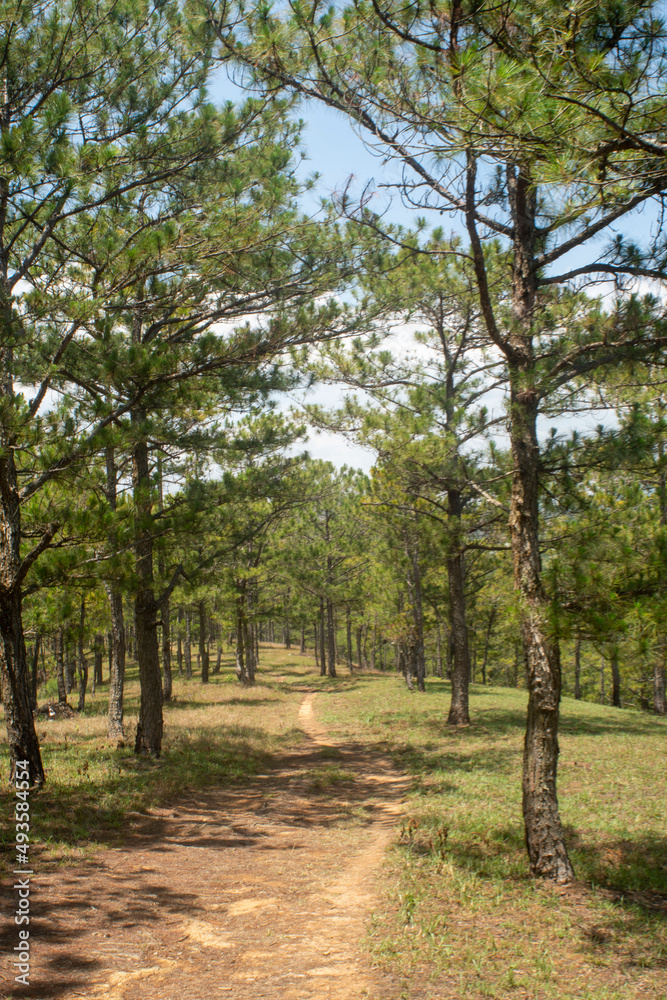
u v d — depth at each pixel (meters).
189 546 11.50
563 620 5.51
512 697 25.08
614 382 7.21
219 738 15.18
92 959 4.55
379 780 11.98
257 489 12.45
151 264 8.91
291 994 4.17
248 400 11.55
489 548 7.95
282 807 9.92
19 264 10.80
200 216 9.60
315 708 23.81
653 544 5.89
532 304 7.05
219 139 9.45
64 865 6.51
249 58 5.57
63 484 8.73
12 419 7.44
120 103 9.03
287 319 10.38
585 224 6.08
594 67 3.58
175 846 7.61
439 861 6.86
